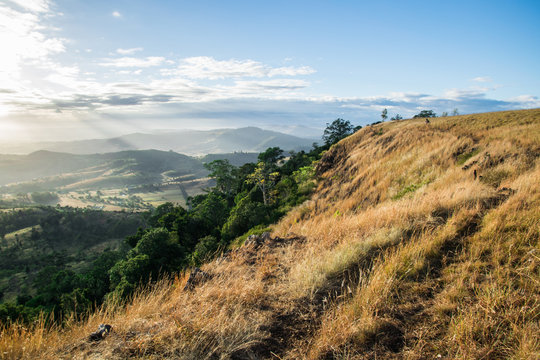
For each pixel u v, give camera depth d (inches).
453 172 577.3
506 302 107.9
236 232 1258.6
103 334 106.0
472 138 855.1
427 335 100.7
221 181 2989.7
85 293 1270.9
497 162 523.2
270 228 898.1
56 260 3796.8
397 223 224.2
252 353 97.6
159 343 99.8
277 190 1595.7
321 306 127.0
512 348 88.1
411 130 1231.5
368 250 182.2
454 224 199.0
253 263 192.4
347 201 776.3
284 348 101.3
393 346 98.4
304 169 1663.4
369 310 113.7
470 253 156.1
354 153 1381.6
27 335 100.4
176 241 1322.6
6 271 3518.7
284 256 194.5
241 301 127.7
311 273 148.9
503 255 145.7
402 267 149.9
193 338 98.8
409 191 613.9
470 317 100.2
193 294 146.9
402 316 113.3
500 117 1111.0
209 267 197.2
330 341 98.8
